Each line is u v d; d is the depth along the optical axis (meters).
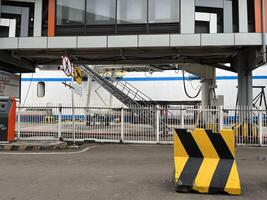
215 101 20.16
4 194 5.85
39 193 5.93
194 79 29.38
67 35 14.84
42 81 31.52
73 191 6.08
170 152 11.52
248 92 15.34
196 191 6.04
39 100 31.45
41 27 14.80
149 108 14.37
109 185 6.55
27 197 5.67
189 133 6.45
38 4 14.87
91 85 30.27
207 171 6.17
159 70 28.25
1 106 12.63
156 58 16.92
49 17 14.84
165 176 7.44
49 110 14.68
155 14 14.47
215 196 5.86
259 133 13.87
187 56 16.33
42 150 11.95
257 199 5.69
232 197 5.80
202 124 13.96
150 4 14.52
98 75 23.61
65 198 5.62
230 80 28.83
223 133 6.36
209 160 6.32
